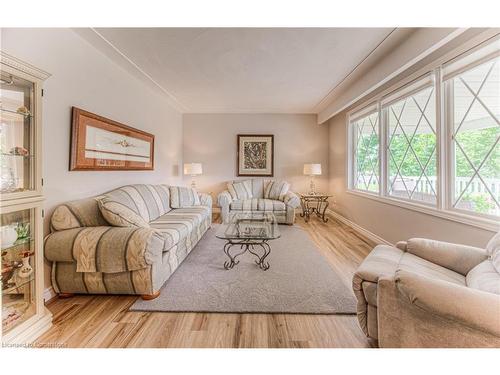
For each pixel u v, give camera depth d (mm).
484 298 929
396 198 3104
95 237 1849
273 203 4633
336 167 5215
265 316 1723
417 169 2750
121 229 1937
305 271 2467
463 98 2117
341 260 2787
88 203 2162
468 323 911
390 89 3119
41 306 1539
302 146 5676
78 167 2248
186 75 3318
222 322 1648
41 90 1521
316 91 3994
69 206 2023
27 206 1446
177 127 5293
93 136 2467
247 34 2305
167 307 1802
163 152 4484
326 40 2393
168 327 1587
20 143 1497
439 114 2293
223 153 5684
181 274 2393
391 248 1863
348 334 1538
